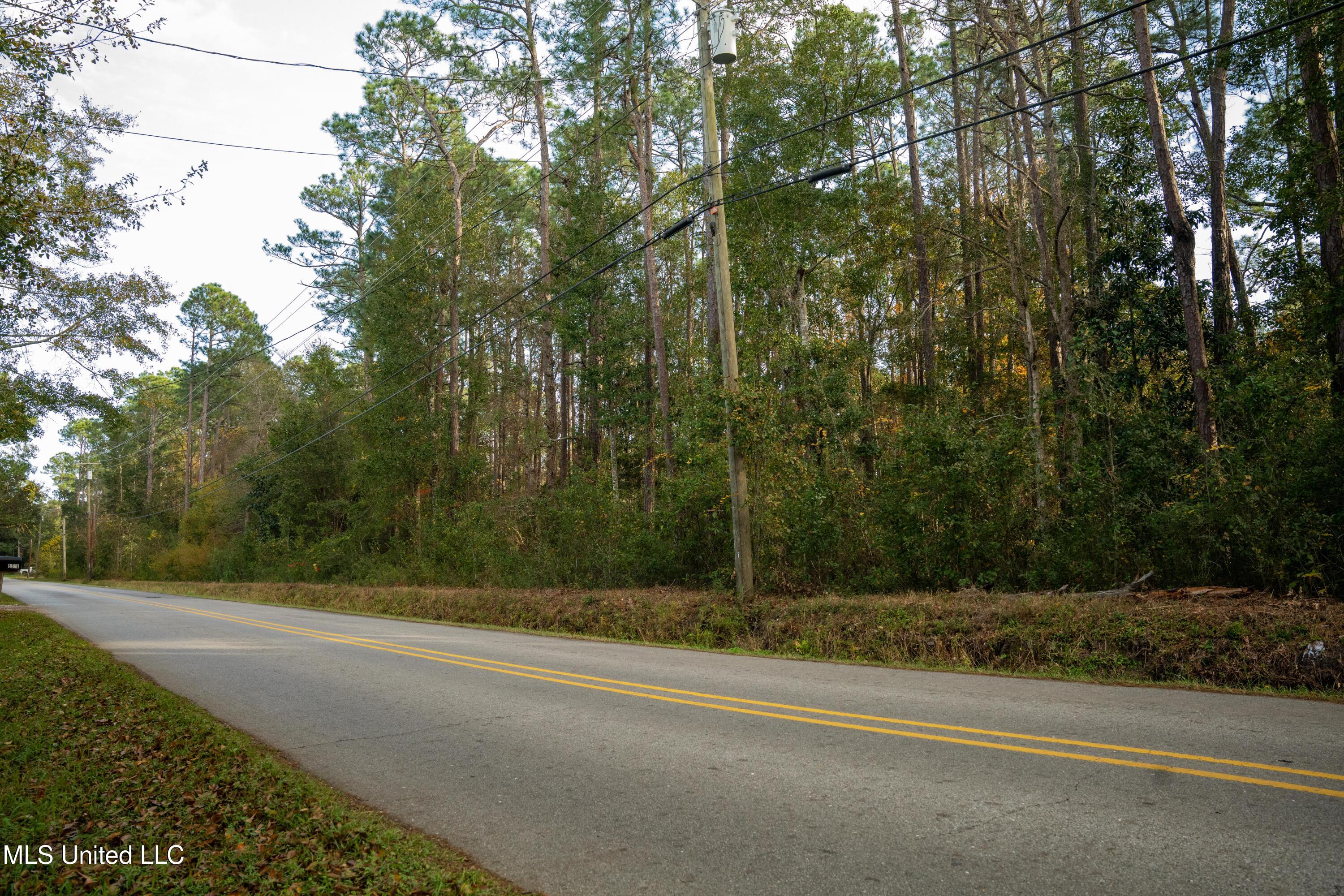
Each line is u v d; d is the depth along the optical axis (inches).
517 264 1731.1
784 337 824.3
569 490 945.5
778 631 539.8
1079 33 813.2
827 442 781.3
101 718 303.6
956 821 172.9
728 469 724.7
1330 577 420.8
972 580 563.5
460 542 1104.2
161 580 2290.8
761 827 175.0
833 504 646.5
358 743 266.4
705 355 992.2
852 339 1223.5
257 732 287.3
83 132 542.9
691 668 406.0
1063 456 586.6
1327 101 541.3
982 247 942.4
